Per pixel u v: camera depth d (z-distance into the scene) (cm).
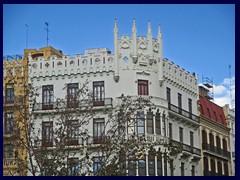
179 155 6888
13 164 5275
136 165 4844
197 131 7619
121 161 4578
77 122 5984
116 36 6669
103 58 6681
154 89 6675
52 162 4409
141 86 6625
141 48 6688
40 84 6800
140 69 6638
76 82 6725
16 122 5181
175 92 7162
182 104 7300
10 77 6725
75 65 6756
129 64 6638
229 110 8762
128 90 6575
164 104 6656
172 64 7138
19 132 5009
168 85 6994
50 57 6838
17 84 6775
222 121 8544
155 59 6756
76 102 5844
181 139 7150
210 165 7844
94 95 6625
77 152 5994
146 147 5722
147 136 6338
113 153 4947
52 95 6700
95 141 6291
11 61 6888
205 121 7850
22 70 6844
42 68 6825
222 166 8288
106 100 6500
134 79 6600
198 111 7700
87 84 6675
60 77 6769
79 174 4375
